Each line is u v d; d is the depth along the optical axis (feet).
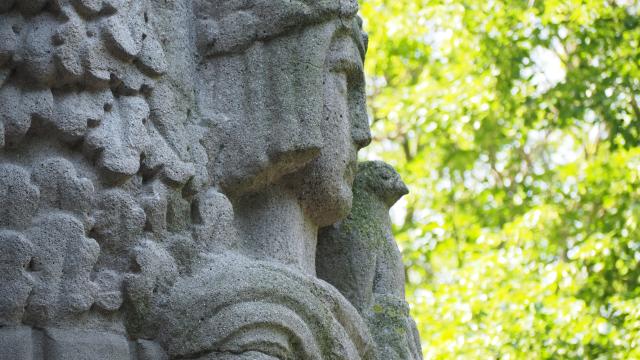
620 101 42.83
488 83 42.34
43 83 15.16
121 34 15.71
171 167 16.05
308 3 17.35
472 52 43.29
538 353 38.06
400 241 45.39
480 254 41.68
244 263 16.31
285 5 17.26
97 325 15.17
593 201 42.96
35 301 14.67
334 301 16.96
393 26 43.93
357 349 17.51
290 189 17.66
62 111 15.19
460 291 39.63
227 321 15.52
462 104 42.01
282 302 16.07
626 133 42.63
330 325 16.57
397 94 43.86
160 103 16.34
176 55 16.96
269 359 15.62
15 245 14.57
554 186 45.01
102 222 15.31
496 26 42.83
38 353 14.65
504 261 40.27
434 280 46.91
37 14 15.30
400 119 43.39
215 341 15.42
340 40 17.83
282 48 17.29
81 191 15.10
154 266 15.56
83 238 15.02
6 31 15.01
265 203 17.47
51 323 14.78
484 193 46.88
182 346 15.47
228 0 17.51
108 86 15.69
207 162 16.74
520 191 45.11
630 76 42.65
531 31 42.52
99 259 15.33
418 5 43.93
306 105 17.08
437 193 47.03
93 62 15.39
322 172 17.54
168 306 15.61
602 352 38.32
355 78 18.42
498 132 44.39
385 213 20.35
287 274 16.40
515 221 41.83
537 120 43.52
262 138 16.96
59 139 15.25
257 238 17.30
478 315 39.58
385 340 19.20
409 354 19.27
